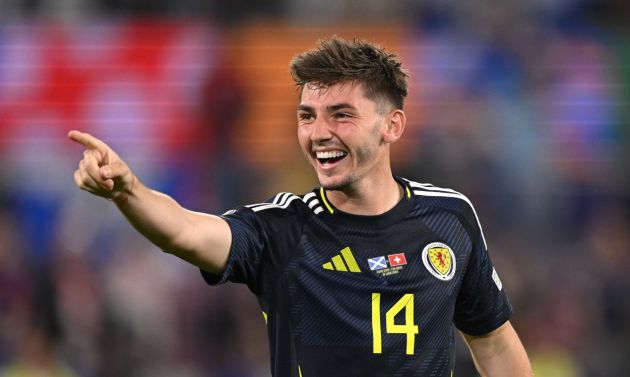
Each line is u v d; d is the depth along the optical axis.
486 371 14.60
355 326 12.51
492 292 13.97
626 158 46.41
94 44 45.91
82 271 37.62
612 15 48.91
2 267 37.03
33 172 43.12
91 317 36.16
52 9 46.72
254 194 43.28
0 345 33.59
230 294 37.41
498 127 45.59
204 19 47.31
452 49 47.41
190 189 43.66
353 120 12.59
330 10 47.94
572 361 37.47
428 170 43.31
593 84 47.44
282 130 45.56
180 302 37.41
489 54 47.38
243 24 47.47
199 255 11.70
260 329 36.69
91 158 10.30
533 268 41.06
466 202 13.82
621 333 39.66
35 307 35.56
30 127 44.50
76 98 45.22
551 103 46.88
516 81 47.06
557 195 45.00
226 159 44.34
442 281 13.02
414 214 13.26
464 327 14.26
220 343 36.78
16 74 45.03
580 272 41.25
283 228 12.74
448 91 46.62
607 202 45.31
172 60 46.22
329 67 12.55
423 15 48.19
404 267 12.85
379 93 12.80
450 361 13.12
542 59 47.59
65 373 34.22
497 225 42.94
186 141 45.03
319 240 12.77
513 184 44.69
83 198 39.28
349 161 12.70
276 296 12.62
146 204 10.94
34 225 41.69
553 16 48.66
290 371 12.59
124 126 45.09
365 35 47.72
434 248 13.12
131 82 45.72
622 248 43.53
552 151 46.09
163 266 38.16
